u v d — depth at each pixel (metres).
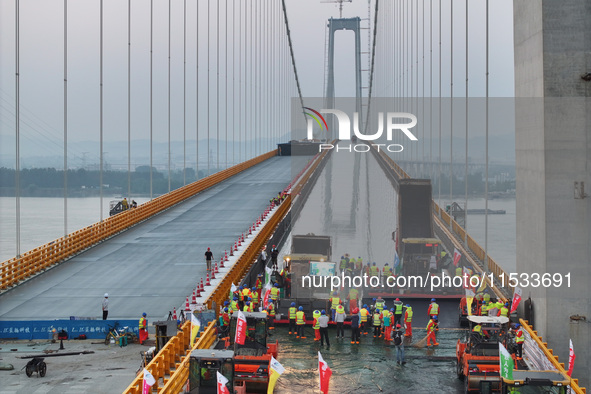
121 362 33.44
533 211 35.25
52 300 44.53
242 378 27.05
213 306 38.66
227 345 31.09
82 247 60.56
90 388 29.67
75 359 33.97
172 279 49.34
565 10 33.53
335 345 35.34
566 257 33.84
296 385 29.22
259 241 60.81
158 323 33.06
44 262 53.91
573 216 33.72
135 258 56.94
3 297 45.59
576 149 33.69
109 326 37.47
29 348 35.97
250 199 90.94
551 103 33.72
